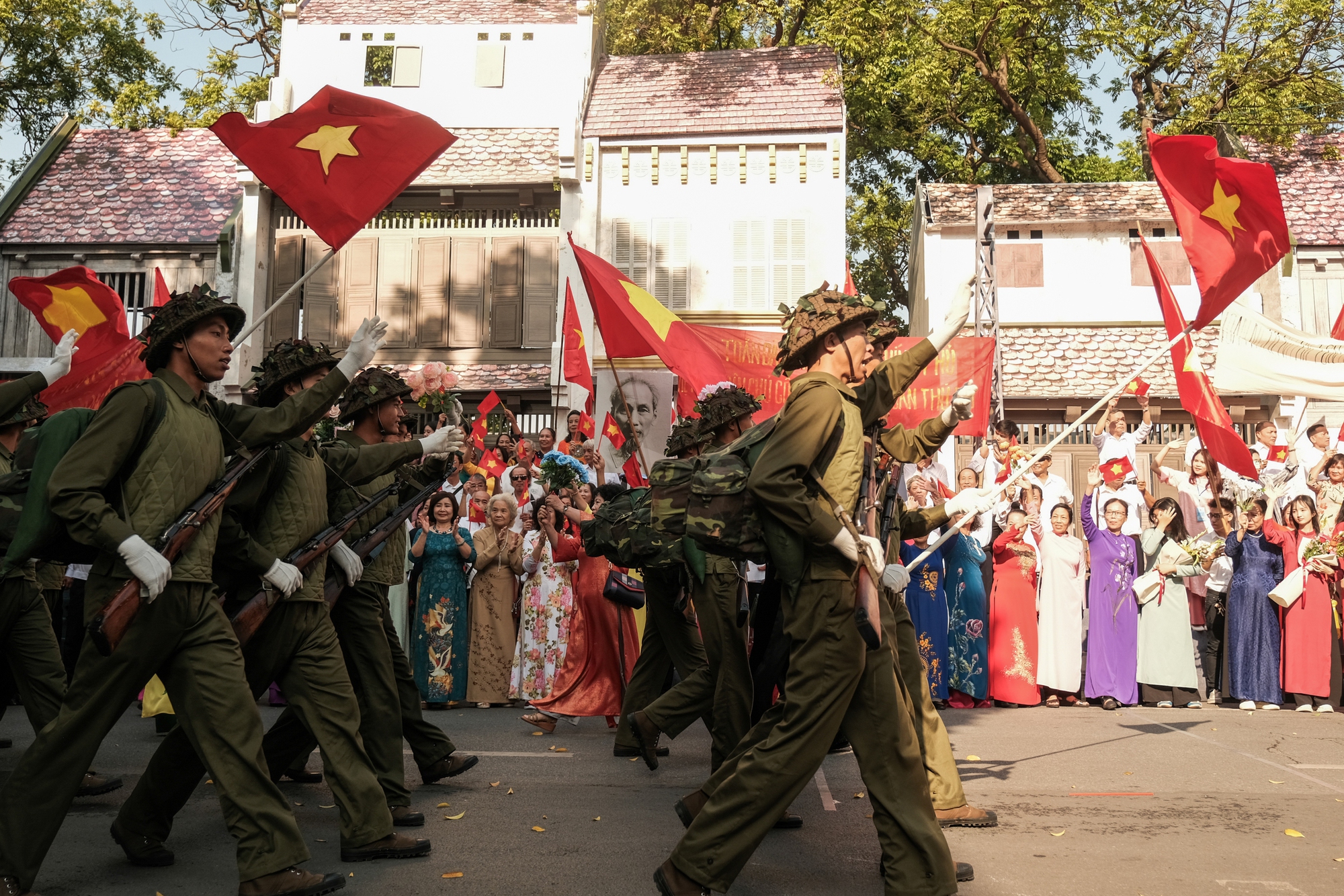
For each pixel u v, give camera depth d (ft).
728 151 67.31
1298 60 76.33
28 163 73.00
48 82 81.56
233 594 14.33
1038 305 67.46
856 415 12.79
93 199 68.90
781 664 13.16
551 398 64.23
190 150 72.49
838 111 66.95
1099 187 70.90
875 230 93.56
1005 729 27.22
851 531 11.92
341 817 14.76
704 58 72.49
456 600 31.22
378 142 22.98
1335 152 73.67
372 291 66.54
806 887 13.52
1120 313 66.90
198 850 15.29
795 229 66.54
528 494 35.50
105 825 16.74
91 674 12.50
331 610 16.67
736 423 20.43
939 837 11.89
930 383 38.58
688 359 30.17
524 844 15.55
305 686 14.83
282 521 14.92
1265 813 17.72
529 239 66.49
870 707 12.10
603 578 25.94
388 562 17.85
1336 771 21.43
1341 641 31.58
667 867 12.14
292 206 22.75
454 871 14.08
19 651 18.74
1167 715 30.17
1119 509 32.55
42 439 13.17
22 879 12.29
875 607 11.72
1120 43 80.28
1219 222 22.33
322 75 69.36
